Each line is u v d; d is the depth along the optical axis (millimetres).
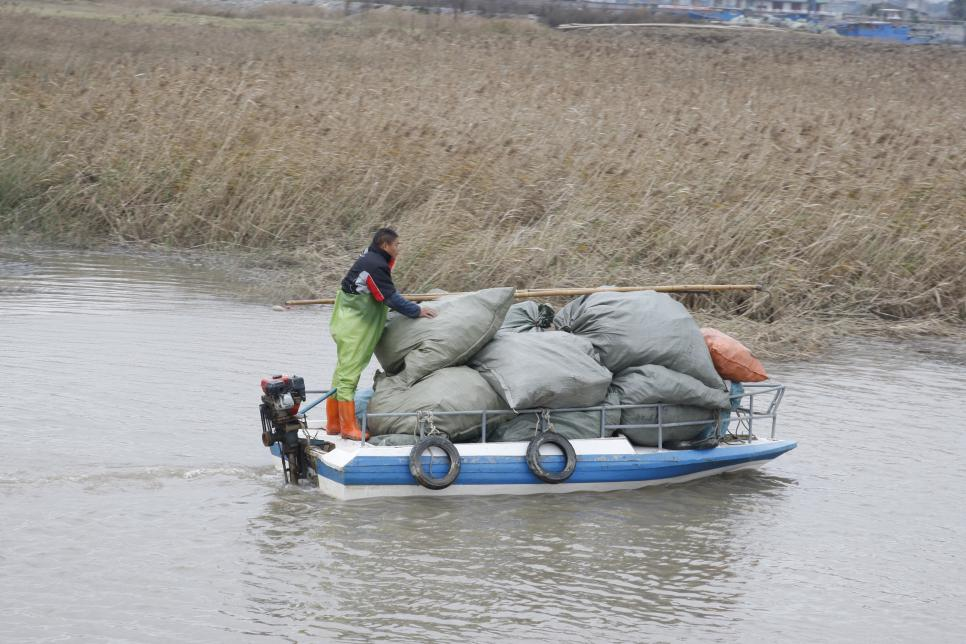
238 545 7848
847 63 43719
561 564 7734
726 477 9766
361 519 8391
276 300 16312
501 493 8992
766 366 13867
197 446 9852
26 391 11125
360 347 9008
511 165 20047
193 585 7219
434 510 8633
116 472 9102
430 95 25781
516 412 8875
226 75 27016
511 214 18625
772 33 62000
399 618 6848
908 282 16750
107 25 47625
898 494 9422
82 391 11242
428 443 8656
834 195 18234
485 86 27453
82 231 20625
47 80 26812
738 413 9961
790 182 18375
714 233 16969
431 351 8953
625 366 9391
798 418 11586
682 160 19656
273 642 6512
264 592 7145
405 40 43375
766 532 8500
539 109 24875
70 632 6539
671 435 9492
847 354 14641
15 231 20594
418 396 8875
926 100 30875
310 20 59750
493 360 9008
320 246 19359
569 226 17375
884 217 17391
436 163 20484
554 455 8938
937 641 6832
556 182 19719
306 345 13625
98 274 17625
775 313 16078
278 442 8945
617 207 18234
